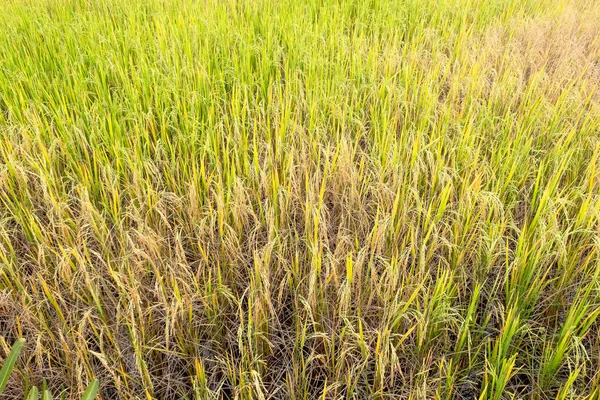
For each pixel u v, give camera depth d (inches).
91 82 147.3
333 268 84.7
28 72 156.3
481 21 218.8
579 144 123.0
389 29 202.2
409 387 79.1
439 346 84.9
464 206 102.4
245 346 78.4
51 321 87.1
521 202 114.3
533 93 151.3
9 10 219.0
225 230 100.6
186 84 148.9
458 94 151.3
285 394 81.6
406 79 150.7
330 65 165.0
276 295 95.8
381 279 84.4
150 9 222.2
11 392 79.8
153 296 89.8
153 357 84.9
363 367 77.5
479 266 93.7
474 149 122.5
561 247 88.7
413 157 113.3
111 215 104.2
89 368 78.9
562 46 190.5
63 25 194.1
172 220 107.2
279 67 168.9
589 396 71.1
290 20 192.7
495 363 79.5
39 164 112.7
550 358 76.5
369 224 105.3
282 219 101.0
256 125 131.7
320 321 88.3
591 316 81.7
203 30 192.5
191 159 119.9
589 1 254.4
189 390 82.5
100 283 91.9
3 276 90.4
